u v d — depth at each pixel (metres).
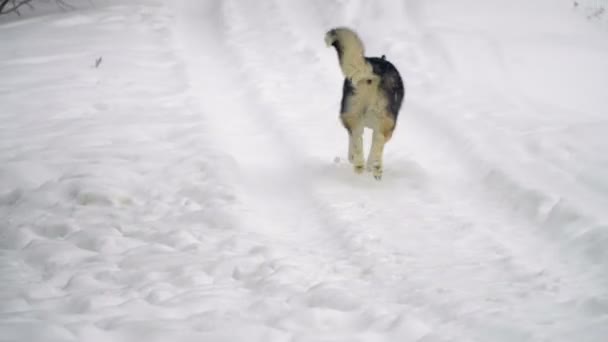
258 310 6.96
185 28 23.95
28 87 17.03
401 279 8.09
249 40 22.11
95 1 27.42
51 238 9.78
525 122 14.84
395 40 21.56
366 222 10.19
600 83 18.52
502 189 11.44
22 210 10.66
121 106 15.98
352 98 11.71
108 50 20.31
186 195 11.37
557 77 18.77
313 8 25.62
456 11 24.03
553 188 11.15
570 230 9.49
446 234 9.81
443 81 18.06
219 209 10.48
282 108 16.25
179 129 14.56
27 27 23.14
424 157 13.48
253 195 11.51
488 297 7.31
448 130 14.60
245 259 8.56
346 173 12.34
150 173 12.14
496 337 6.20
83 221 10.23
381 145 12.01
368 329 6.54
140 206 10.95
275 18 24.33
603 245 8.64
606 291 7.42
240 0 26.52
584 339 5.90
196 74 18.94
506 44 20.73
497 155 12.83
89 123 14.66
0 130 14.26
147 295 7.43
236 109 16.48
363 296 7.49
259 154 13.71
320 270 8.42
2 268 8.40
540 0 25.16
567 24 23.31
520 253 9.12
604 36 22.36
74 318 6.53
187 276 8.05
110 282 7.98
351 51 11.30
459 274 8.21
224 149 13.52
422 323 6.52
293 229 10.26
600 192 10.98
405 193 11.53
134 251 9.01
